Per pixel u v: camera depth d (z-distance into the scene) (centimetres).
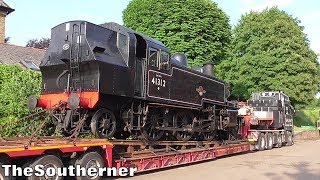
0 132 1059
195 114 1474
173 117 1323
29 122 1236
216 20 3262
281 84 3600
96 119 1003
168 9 3114
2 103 1235
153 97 1175
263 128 2280
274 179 1094
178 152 1322
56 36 1086
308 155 1842
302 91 3709
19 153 767
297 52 3756
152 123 1218
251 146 2033
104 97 1030
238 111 1916
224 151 1664
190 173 1195
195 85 1423
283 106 2539
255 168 1329
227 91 1730
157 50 1212
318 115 5019
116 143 1070
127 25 3278
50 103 1059
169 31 3114
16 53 2419
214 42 3259
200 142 1520
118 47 1098
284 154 1903
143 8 3175
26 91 1267
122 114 1102
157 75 1201
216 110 1620
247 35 3872
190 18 3097
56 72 1069
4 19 2648
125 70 1069
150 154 1209
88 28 1020
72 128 1022
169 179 1071
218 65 3534
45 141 907
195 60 3081
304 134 3566
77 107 929
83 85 1001
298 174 1192
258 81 3709
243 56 3800
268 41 3703
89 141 949
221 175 1156
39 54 2559
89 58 984
